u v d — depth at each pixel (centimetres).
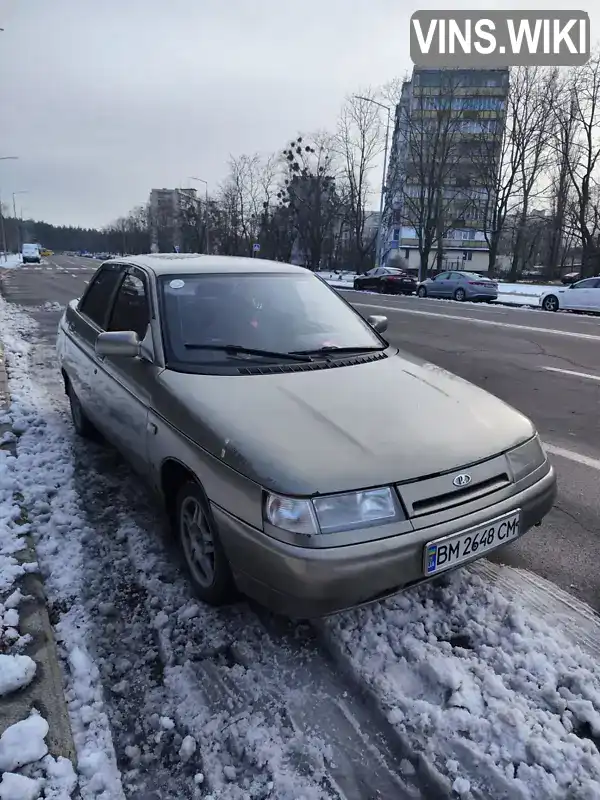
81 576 298
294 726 212
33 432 504
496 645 248
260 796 187
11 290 2281
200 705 222
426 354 964
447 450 243
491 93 4822
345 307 396
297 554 209
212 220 7025
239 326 334
